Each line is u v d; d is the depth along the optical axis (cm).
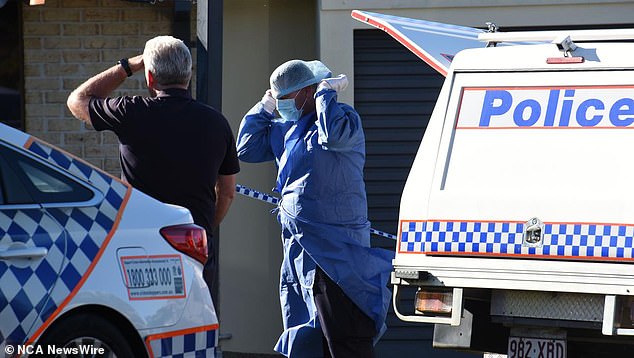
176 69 2378
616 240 2241
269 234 3969
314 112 2719
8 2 3534
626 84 2342
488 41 2486
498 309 2369
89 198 1975
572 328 2333
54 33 3534
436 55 2905
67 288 1878
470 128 2423
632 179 2278
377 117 3816
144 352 1986
